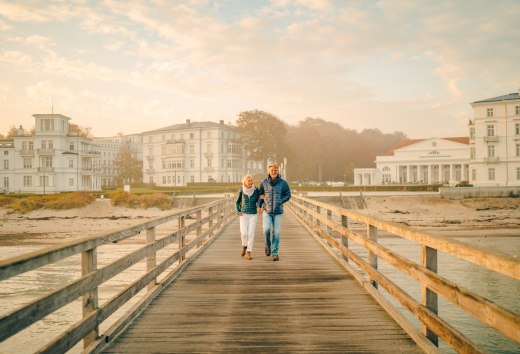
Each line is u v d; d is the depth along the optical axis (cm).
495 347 782
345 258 801
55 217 4181
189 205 4781
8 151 6706
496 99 5884
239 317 482
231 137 8488
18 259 242
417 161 7794
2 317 227
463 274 1365
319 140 10375
